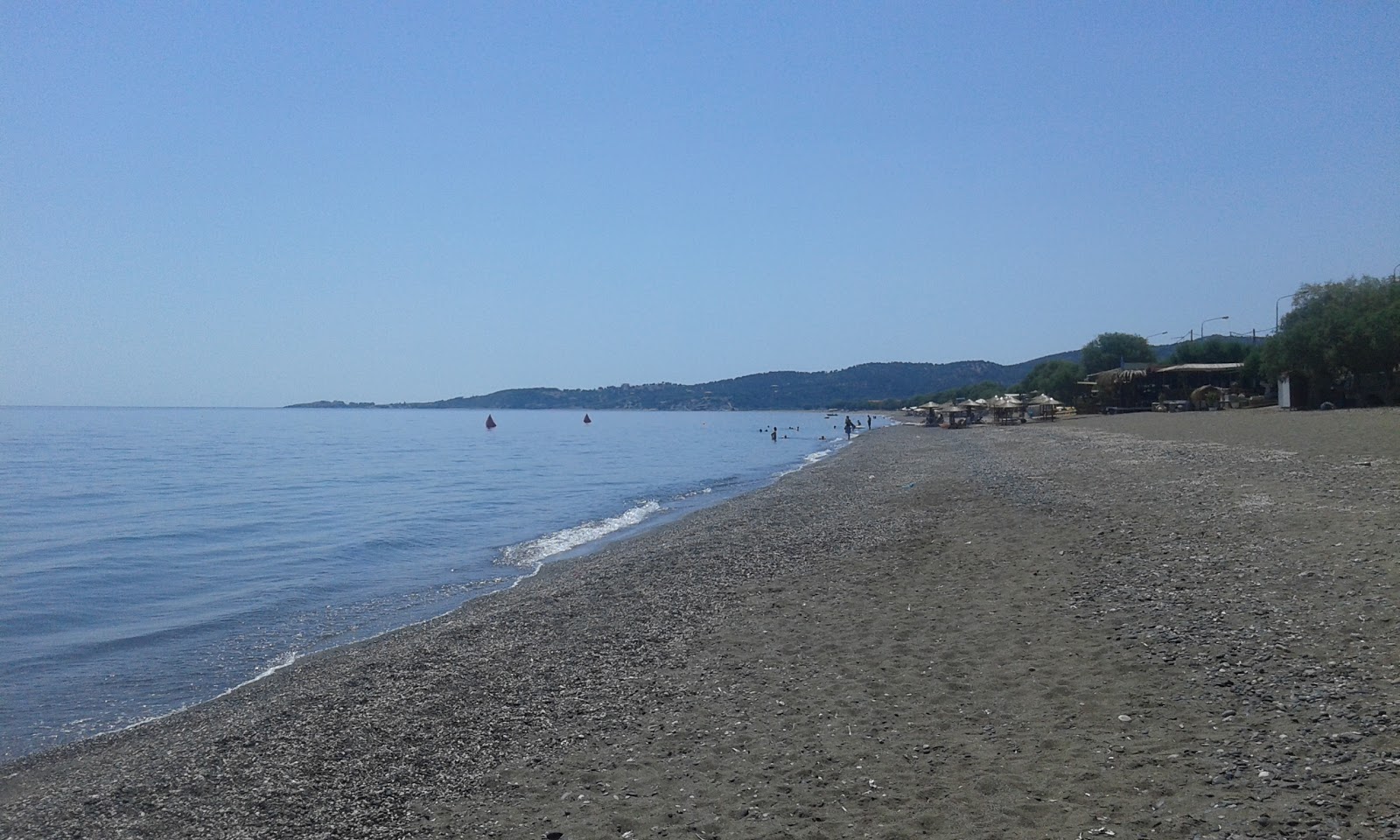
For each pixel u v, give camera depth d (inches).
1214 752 274.5
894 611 524.7
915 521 887.1
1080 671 371.2
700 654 476.7
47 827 323.6
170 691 530.0
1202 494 796.6
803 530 914.1
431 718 409.4
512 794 317.4
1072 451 1583.4
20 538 1149.1
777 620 538.9
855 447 2711.6
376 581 865.5
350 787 336.2
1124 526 685.9
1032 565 595.8
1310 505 659.4
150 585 848.3
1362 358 2133.4
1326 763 253.1
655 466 2454.5
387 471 2353.6
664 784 311.3
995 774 283.3
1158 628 410.0
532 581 808.3
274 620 706.8
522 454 3115.2
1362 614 378.6
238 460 2790.4
